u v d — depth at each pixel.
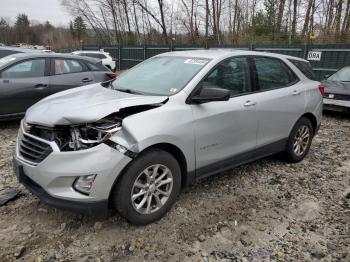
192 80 3.57
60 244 2.98
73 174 2.81
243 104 3.93
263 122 4.23
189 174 3.51
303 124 4.97
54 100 3.48
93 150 2.82
